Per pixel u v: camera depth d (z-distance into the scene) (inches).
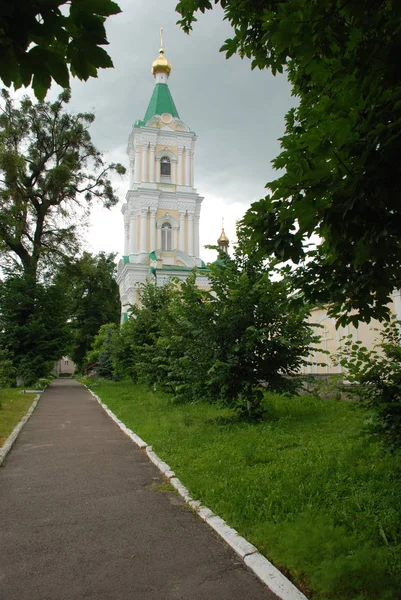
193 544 165.9
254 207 147.8
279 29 122.2
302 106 182.9
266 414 422.9
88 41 86.0
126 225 1743.4
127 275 1540.4
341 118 105.2
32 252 1175.6
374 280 152.4
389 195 110.0
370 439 200.1
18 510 205.0
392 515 168.2
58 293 1139.9
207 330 403.2
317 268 172.9
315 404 464.1
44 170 1193.4
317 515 173.5
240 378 400.8
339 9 116.9
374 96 108.7
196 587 135.6
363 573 128.9
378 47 110.8
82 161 1226.6
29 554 159.2
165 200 1608.0
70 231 1200.8
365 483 204.5
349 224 119.6
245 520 179.0
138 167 1638.8
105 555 157.5
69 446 355.9
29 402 698.8
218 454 283.3
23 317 1115.9
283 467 240.1
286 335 398.3
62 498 222.1
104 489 236.5
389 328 206.7
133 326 850.1
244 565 149.1
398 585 126.0
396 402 188.2
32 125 1171.3
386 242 120.6
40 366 1074.7
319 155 108.9
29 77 89.0
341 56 122.6
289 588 129.7
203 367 413.4
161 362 685.9
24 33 82.4
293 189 119.6
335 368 617.9
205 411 502.3
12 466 291.6
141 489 235.8
